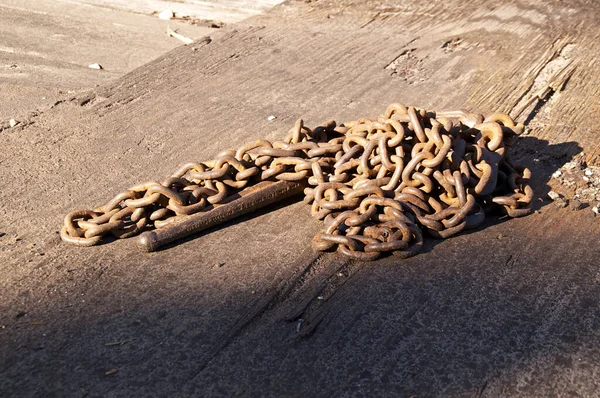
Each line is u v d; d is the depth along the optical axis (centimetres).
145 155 146
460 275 117
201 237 125
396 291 115
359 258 118
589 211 129
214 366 106
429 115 128
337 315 112
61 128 154
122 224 124
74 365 106
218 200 125
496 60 176
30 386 103
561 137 147
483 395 102
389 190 123
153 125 155
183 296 115
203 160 144
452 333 109
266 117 157
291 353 107
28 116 159
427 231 123
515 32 187
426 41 187
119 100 164
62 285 117
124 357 107
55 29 210
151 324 111
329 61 179
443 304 113
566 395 102
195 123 155
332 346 108
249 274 118
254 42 190
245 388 103
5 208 132
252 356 107
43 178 139
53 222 129
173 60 181
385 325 110
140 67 178
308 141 130
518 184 129
